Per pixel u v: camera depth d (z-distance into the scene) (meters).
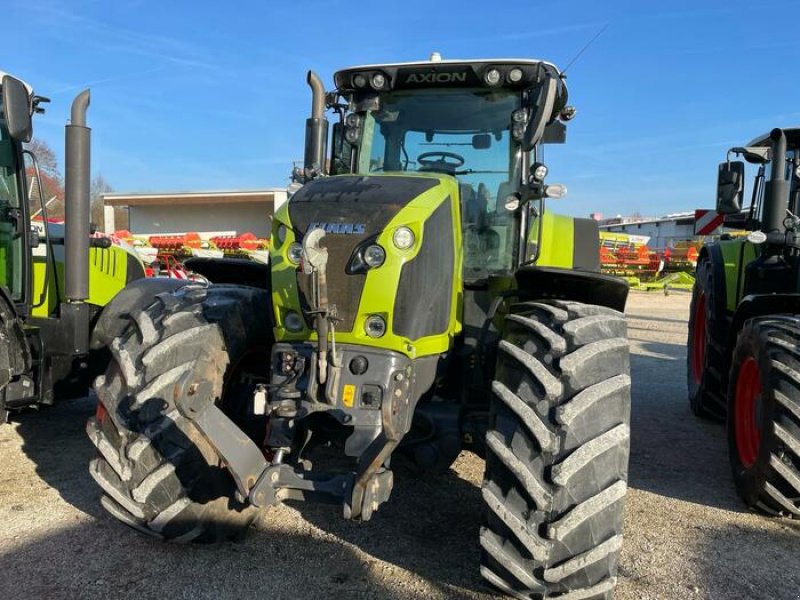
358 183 3.14
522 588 2.55
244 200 32.91
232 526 3.16
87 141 4.46
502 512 2.53
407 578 2.97
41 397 4.61
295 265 2.94
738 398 4.05
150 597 2.79
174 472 2.93
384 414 2.72
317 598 2.80
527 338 2.79
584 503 2.46
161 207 35.25
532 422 2.53
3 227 4.81
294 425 2.85
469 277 3.86
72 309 4.54
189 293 3.41
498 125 4.05
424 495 3.90
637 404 6.50
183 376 2.96
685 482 4.34
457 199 3.24
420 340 2.94
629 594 2.92
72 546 3.20
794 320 3.71
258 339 3.46
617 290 3.19
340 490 2.70
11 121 4.27
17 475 4.11
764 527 3.66
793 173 5.08
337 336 2.86
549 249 4.32
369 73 4.08
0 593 2.79
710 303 5.61
